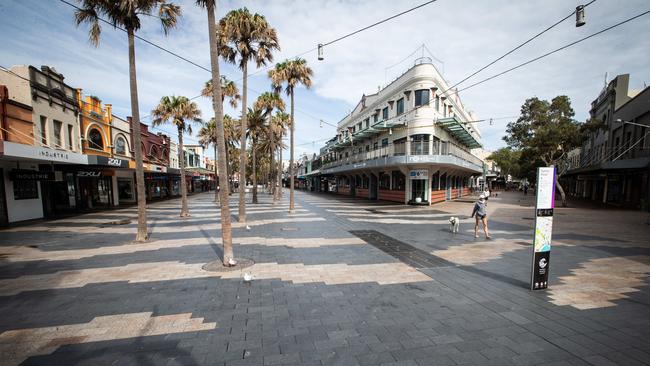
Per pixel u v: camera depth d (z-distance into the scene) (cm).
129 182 2616
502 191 5803
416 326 385
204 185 5969
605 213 1725
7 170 1327
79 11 863
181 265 670
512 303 459
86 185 2039
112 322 400
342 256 750
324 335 362
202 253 781
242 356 317
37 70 1464
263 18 1309
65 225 1297
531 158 2320
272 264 676
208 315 419
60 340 355
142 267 654
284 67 1711
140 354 322
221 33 1252
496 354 320
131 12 873
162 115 1573
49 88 1534
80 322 401
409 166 2256
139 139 924
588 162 3312
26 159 1214
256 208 2055
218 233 1077
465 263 689
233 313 425
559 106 2072
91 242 927
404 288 526
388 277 586
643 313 421
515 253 785
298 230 1140
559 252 780
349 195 3819
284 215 1633
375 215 1639
